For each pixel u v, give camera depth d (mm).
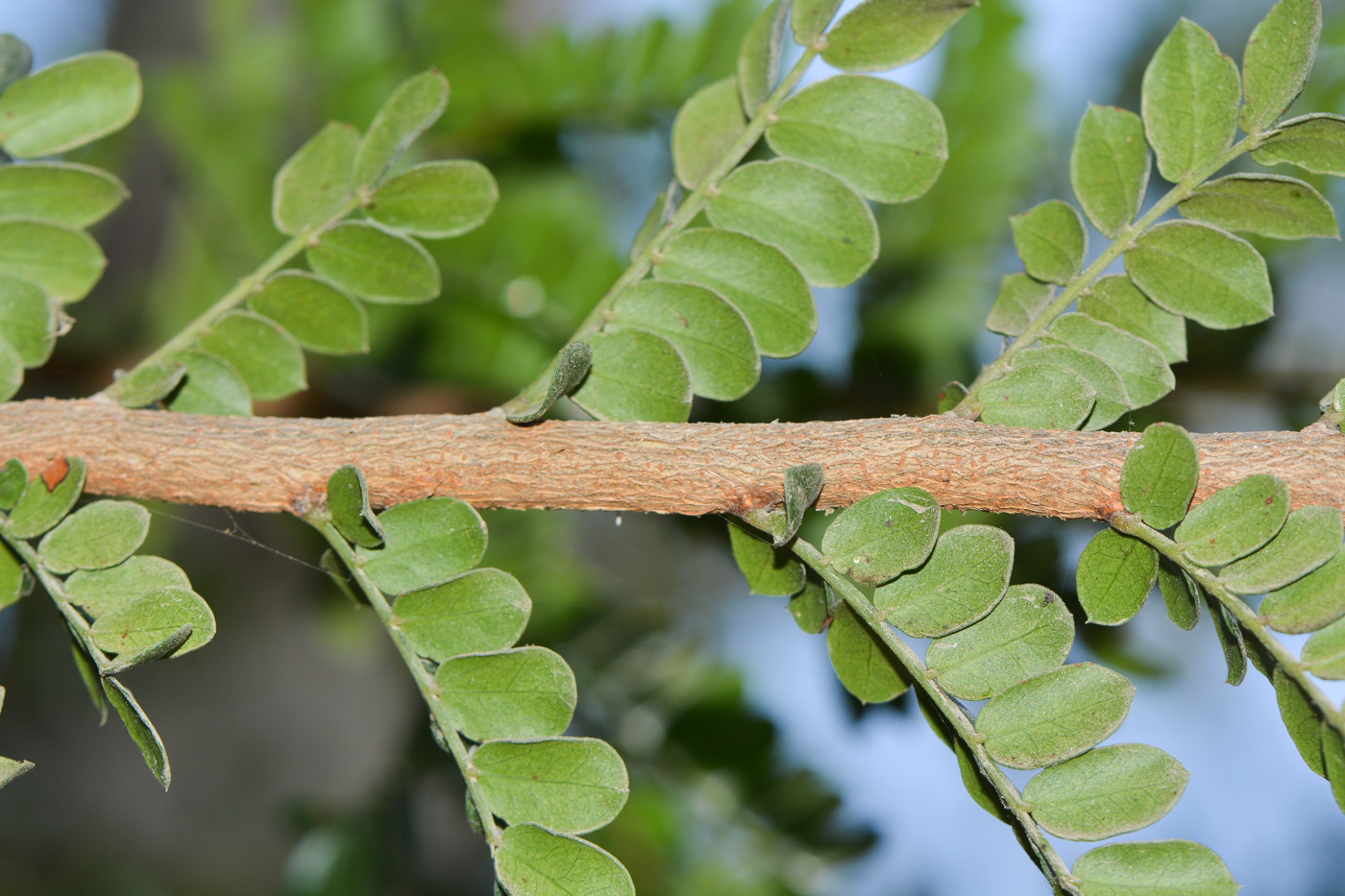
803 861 342
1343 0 339
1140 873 273
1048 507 285
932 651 281
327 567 296
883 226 351
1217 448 284
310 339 306
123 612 280
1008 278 300
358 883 351
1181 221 288
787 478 277
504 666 281
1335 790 271
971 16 350
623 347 293
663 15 346
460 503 286
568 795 279
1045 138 353
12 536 286
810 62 292
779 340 294
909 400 349
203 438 293
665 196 302
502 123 349
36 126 304
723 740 345
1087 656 332
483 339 349
